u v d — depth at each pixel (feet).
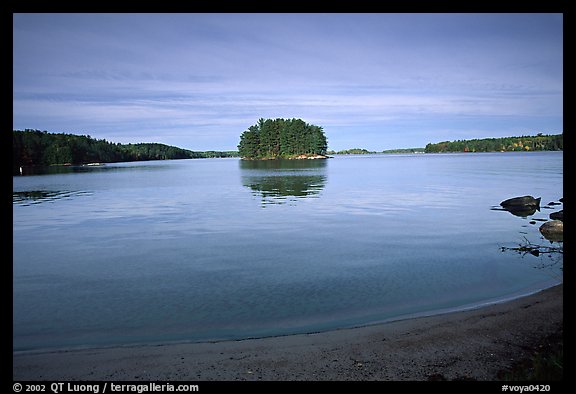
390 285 43.96
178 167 453.17
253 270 50.42
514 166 330.75
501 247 61.57
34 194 156.87
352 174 274.16
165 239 70.95
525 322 32.24
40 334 32.65
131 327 33.94
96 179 246.06
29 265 54.03
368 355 27.71
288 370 25.81
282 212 104.01
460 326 32.12
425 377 24.64
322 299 40.04
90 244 67.36
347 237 70.79
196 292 42.63
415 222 85.97
